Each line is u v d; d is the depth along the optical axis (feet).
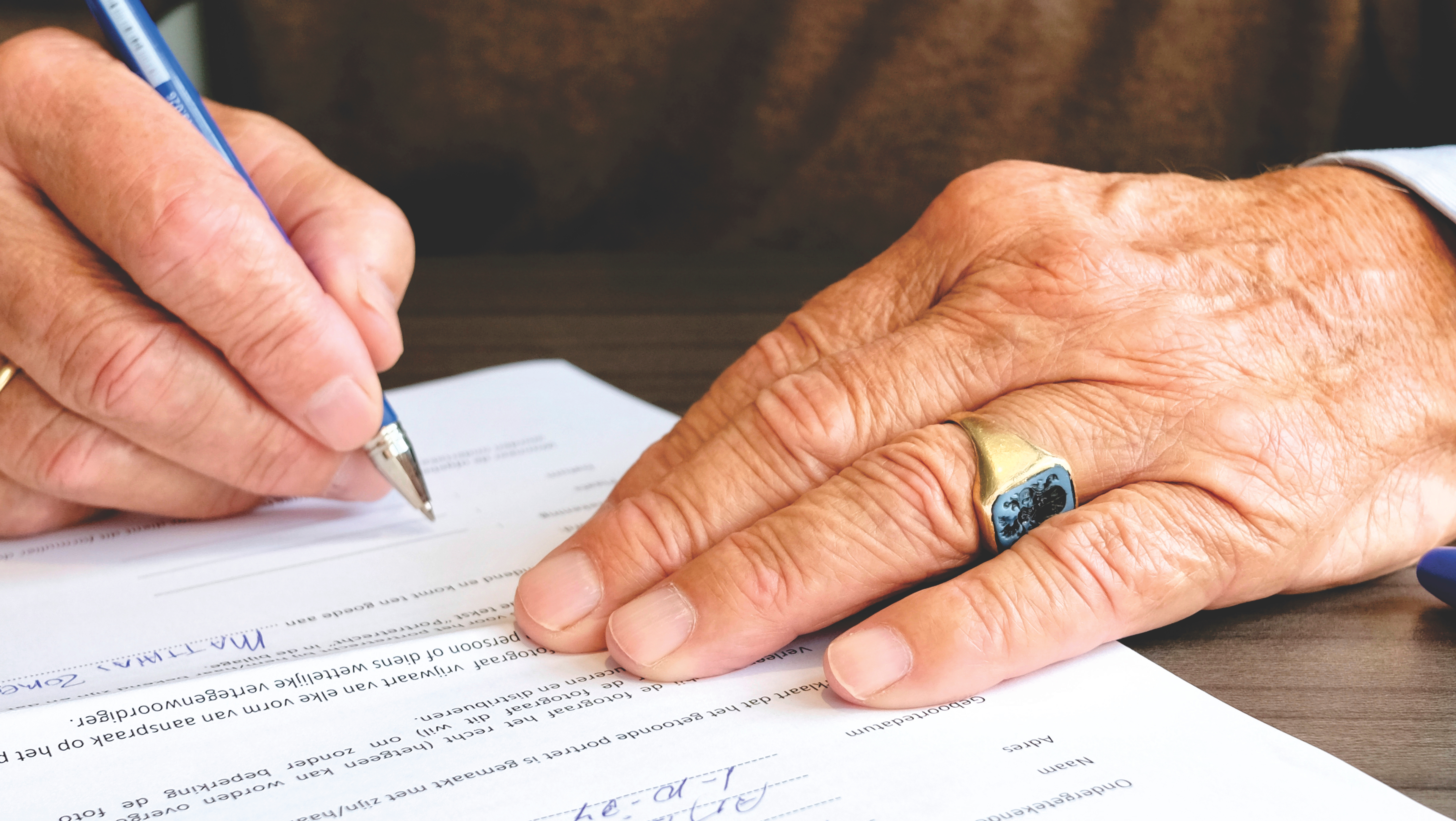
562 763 1.10
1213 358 1.50
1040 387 1.51
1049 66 4.24
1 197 1.64
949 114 4.33
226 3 4.15
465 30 4.22
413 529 1.83
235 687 1.25
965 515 1.36
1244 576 1.38
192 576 1.65
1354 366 1.55
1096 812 0.99
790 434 1.49
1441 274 1.66
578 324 3.10
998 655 1.21
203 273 1.58
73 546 1.80
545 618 1.36
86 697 1.23
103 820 1.01
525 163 4.43
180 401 1.69
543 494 1.97
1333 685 1.23
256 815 1.01
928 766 1.08
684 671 1.28
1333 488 1.45
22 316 1.62
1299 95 4.02
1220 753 1.08
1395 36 3.83
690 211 4.55
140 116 1.59
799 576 1.31
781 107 4.38
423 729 1.17
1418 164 1.74
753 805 1.02
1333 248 1.65
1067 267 1.58
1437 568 1.38
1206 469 1.41
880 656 1.20
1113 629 1.29
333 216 1.98
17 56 1.63
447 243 4.54
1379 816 0.97
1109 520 1.34
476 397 2.56
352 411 1.73
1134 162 4.27
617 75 4.33
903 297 1.74
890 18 4.25
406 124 4.33
